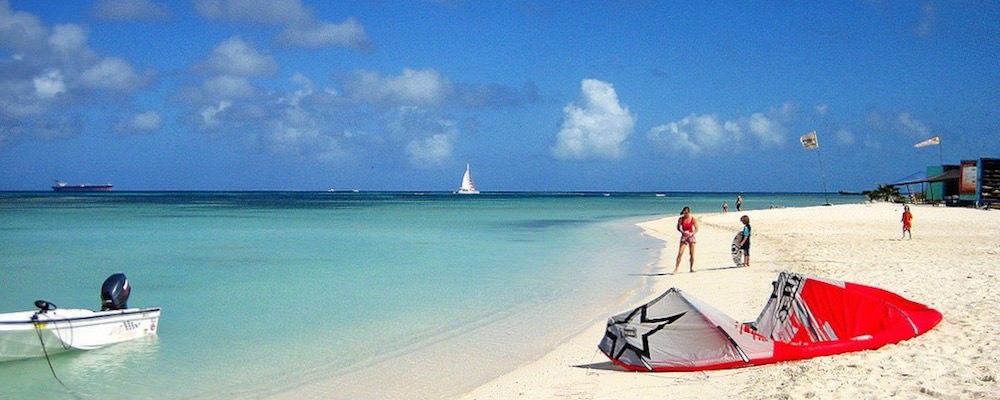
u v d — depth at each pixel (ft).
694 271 68.44
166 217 201.46
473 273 71.20
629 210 273.95
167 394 32.14
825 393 25.68
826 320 33.55
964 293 45.62
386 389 32.42
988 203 176.04
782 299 34.58
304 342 41.55
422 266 77.30
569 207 315.17
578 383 30.89
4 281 68.44
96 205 323.16
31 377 34.78
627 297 55.06
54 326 37.96
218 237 122.11
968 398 24.07
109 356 38.65
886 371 27.96
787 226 128.57
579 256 87.76
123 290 43.45
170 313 50.52
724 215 171.12
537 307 51.78
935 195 211.20
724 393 27.25
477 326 45.42
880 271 59.47
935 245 86.38
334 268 75.87
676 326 31.89
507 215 221.25
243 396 31.81
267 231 138.72
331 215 217.97
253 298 56.70
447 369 35.45
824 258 73.26
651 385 29.50
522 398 29.48
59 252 95.35
